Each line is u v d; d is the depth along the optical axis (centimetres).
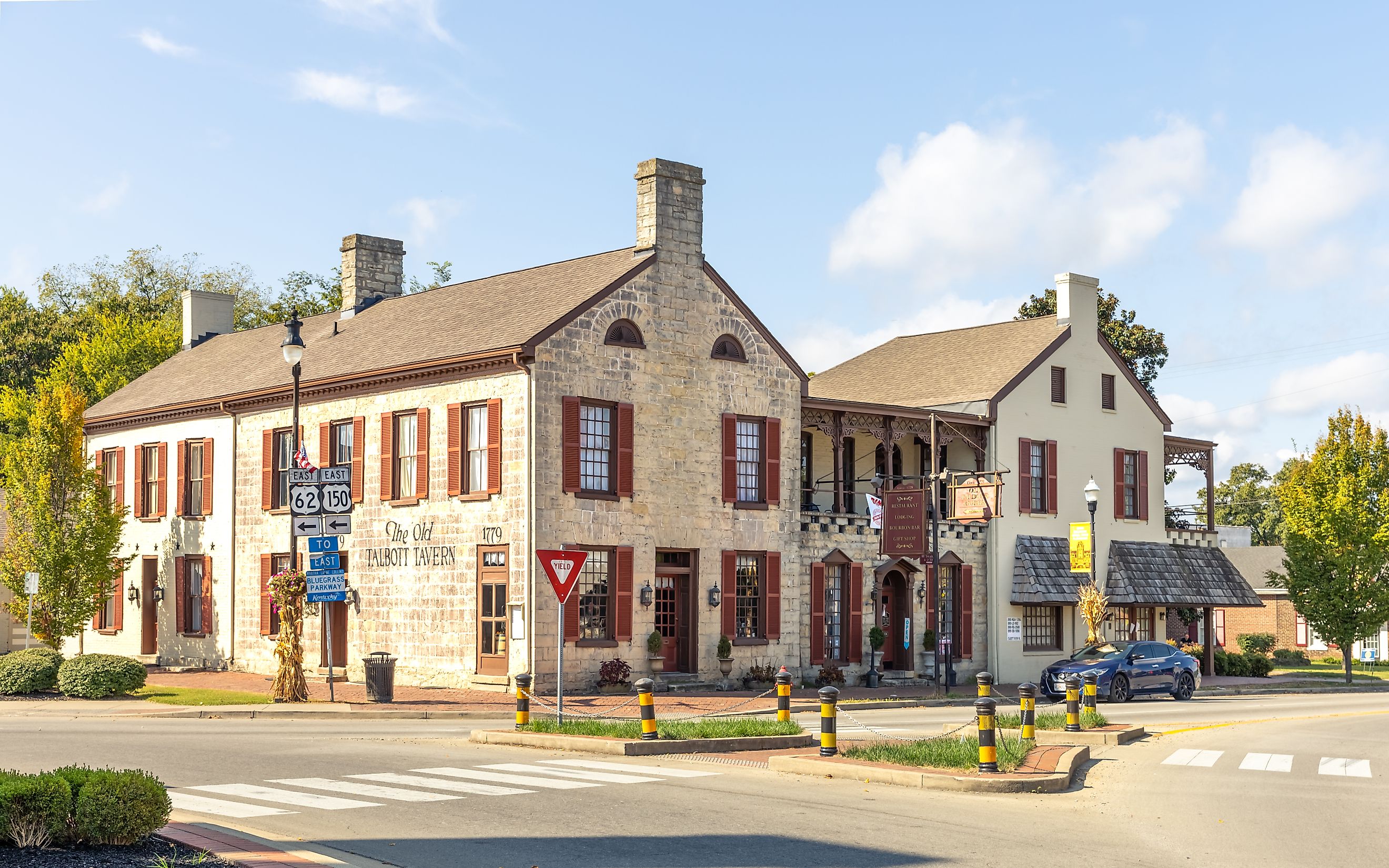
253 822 1277
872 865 1116
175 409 4003
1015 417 4244
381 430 3409
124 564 4119
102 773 1100
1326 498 4831
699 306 3403
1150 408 4703
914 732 2348
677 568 3325
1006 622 4128
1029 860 1150
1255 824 1387
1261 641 6569
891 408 3888
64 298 7231
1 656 3073
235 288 7619
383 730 2345
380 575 3394
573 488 3091
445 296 3756
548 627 3031
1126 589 4422
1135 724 2752
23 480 3941
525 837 1214
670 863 1112
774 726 2080
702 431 3384
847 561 3738
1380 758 2055
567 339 3109
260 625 3709
